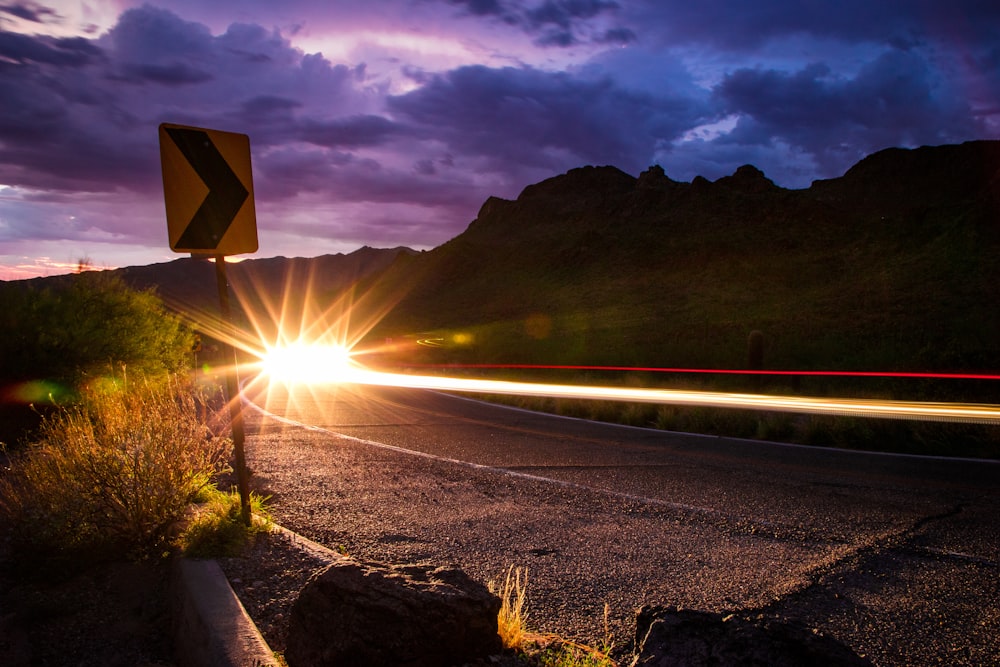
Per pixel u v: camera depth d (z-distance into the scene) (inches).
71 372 393.7
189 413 205.9
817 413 437.1
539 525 217.6
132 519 180.9
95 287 526.6
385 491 267.7
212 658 114.9
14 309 406.3
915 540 198.1
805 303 2097.7
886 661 125.3
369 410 587.2
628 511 234.4
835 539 199.5
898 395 520.4
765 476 292.5
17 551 174.6
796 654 89.1
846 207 7116.1
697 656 91.7
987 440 358.9
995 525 213.2
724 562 179.9
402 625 103.7
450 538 203.9
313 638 107.0
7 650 135.0
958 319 1330.0
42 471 190.4
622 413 510.3
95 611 153.6
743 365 903.7
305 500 253.3
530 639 124.8
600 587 162.7
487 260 5925.2
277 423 490.0
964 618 143.2
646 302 2888.8
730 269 3398.1
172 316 649.6
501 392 693.9
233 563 164.4
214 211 181.2
